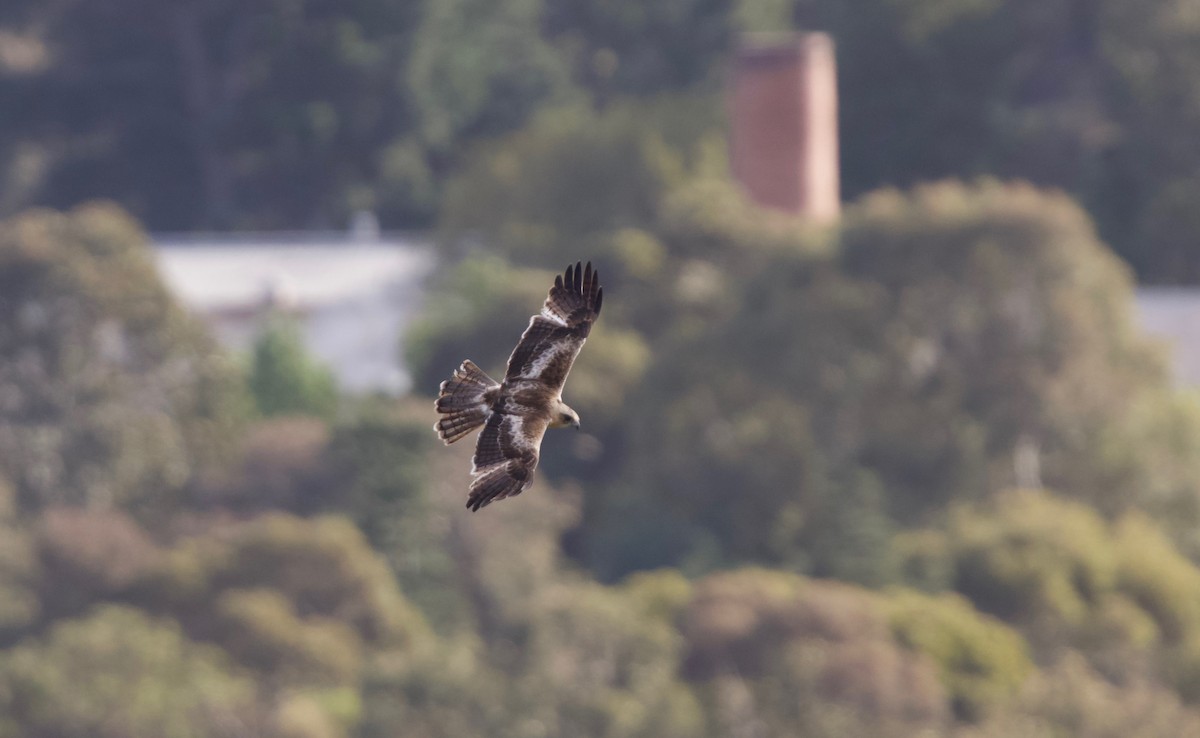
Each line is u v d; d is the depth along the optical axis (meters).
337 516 61.31
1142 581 54.69
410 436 61.91
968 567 55.66
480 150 96.94
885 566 58.50
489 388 14.14
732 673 48.12
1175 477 65.88
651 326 75.94
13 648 54.72
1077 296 67.62
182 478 66.12
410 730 47.00
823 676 46.22
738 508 64.69
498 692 47.59
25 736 48.12
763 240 76.81
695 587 52.94
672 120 90.19
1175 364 80.88
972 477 65.62
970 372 67.38
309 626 53.22
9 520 61.34
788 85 85.12
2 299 66.62
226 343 83.75
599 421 70.06
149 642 50.81
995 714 47.22
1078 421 66.12
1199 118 107.56
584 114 101.75
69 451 65.38
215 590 54.25
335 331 85.12
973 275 67.56
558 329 14.05
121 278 67.75
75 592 55.84
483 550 60.41
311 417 73.81
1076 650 52.00
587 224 84.88
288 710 48.03
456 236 87.38
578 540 68.19
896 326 67.75
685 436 66.44
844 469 65.19
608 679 48.34
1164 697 48.47
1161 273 107.81
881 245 69.75
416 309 83.94
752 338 69.31
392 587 57.28
